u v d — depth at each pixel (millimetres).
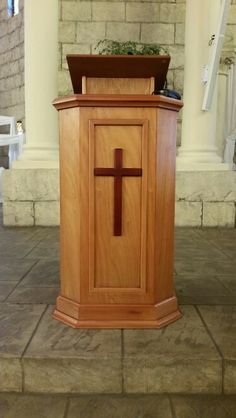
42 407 1326
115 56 1580
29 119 4555
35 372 1406
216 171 4344
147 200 1609
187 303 1956
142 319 1657
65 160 1680
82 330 1618
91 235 1626
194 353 1421
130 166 1594
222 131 5457
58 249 3240
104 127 1562
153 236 1632
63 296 1766
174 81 5652
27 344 1489
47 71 4461
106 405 1338
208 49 4344
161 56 1575
